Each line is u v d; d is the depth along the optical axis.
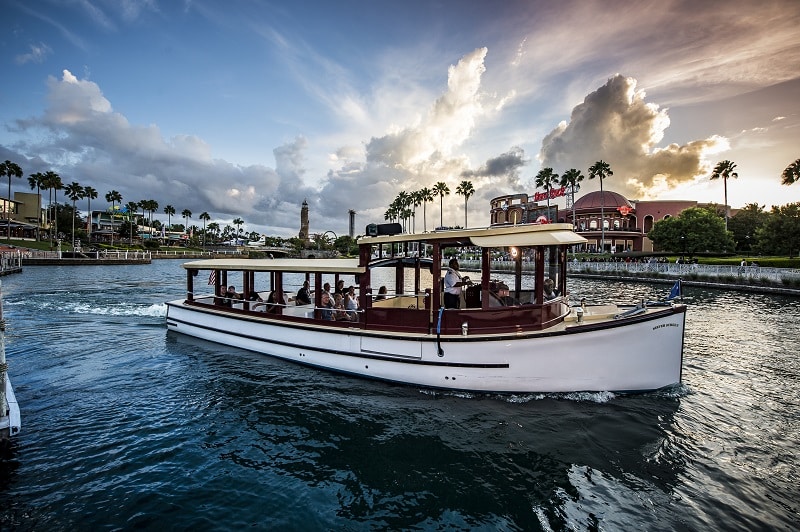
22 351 11.82
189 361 10.84
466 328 8.21
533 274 8.45
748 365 11.03
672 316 8.08
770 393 8.81
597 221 77.19
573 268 49.91
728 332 15.55
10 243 71.88
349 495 5.40
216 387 9.02
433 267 8.47
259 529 4.76
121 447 6.48
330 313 10.12
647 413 7.54
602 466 6.00
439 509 5.14
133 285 32.81
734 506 5.12
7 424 6.13
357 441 6.73
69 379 9.50
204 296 13.85
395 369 8.84
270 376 9.66
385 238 8.95
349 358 9.45
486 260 8.24
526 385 7.98
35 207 94.31
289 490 5.48
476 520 4.95
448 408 7.79
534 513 5.05
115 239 112.50
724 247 48.47
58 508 5.02
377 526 4.85
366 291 9.31
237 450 6.45
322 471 5.92
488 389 8.14
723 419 7.43
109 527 4.73
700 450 6.41
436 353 8.37
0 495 5.23
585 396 7.95
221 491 5.43
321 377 9.53
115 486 5.48
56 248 75.50
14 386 9.04
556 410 7.61
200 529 4.74
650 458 6.19
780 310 21.20
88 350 11.92
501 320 8.10
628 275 42.34
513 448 6.47
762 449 6.47
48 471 5.78
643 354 8.00
